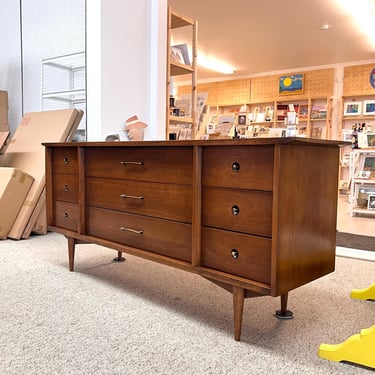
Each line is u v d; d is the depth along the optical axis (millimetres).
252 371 1169
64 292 1821
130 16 3219
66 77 3537
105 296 1782
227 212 1395
